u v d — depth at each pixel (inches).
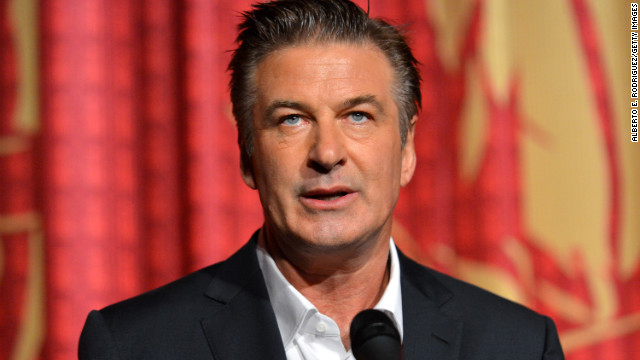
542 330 195.2
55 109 331.0
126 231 336.8
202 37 338.0
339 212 165.6
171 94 341.7
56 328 324.8
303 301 177.8
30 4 336.5
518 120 357.7
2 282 327.6
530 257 354.3
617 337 352.5
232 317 179.6
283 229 169.6
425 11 352.5
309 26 171.9
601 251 355.9
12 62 334.0
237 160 341.1
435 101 350.6
